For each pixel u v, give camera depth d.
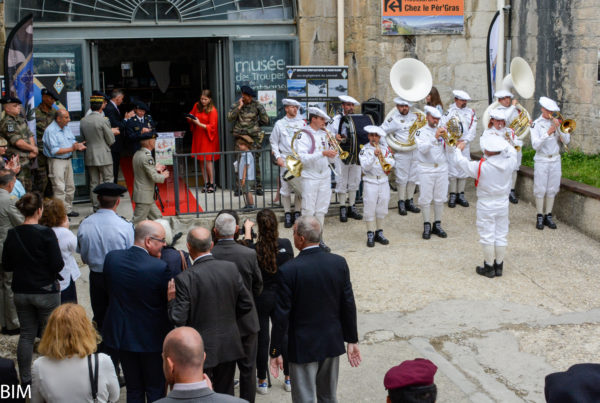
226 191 12.15
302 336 5.03
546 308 7.68
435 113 9.51
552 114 9.88
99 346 5.84
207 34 11.63
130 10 11.28
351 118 10.16
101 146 10.25
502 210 8.38
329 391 5.28
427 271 8.74
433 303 7.81
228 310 5.03
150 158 8.87
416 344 6.86
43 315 6.03
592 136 12.74
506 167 8.23
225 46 11.78
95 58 11.31
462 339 6.98
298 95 11.18
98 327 5.89
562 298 7.95
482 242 8.47
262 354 5.98
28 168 9.56
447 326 7.25
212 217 10.35
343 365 6.48
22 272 5.93
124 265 5.11
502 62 12.64
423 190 9.76
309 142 9.02
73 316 4.11
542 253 9.37
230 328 5.05
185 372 3.50
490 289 8.19
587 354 6.64
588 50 12.59
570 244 9.68
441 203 9.95
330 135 9.16
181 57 17.28
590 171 11.22
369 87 12.12
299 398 5.12
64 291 6.43
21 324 6.03
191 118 11.61
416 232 10.26
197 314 4.94
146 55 17.09
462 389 6.01
